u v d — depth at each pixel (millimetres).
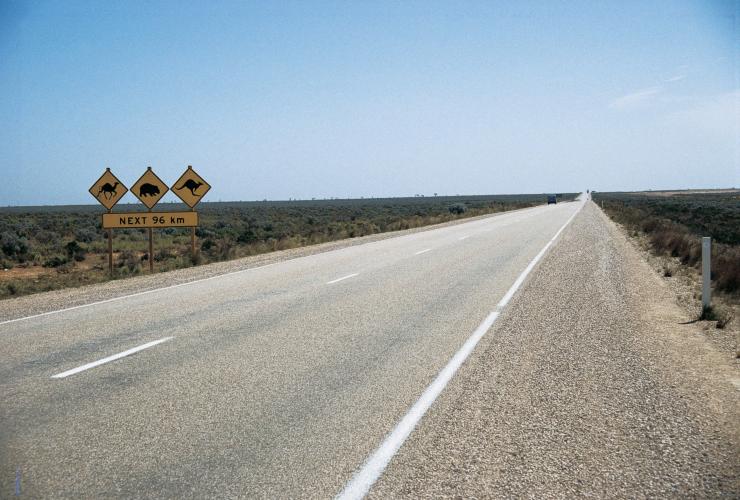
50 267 27234
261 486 4445
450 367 7574
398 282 15414
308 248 27984
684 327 10031
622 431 5418
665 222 38844
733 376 7242
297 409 6094
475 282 15117
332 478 4555
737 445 5129
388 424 5641
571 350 8367
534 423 5613
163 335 9664
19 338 9703
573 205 90375
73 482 4531
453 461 4812
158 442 5277
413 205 132500
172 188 22266
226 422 5750
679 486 4383
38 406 6258
